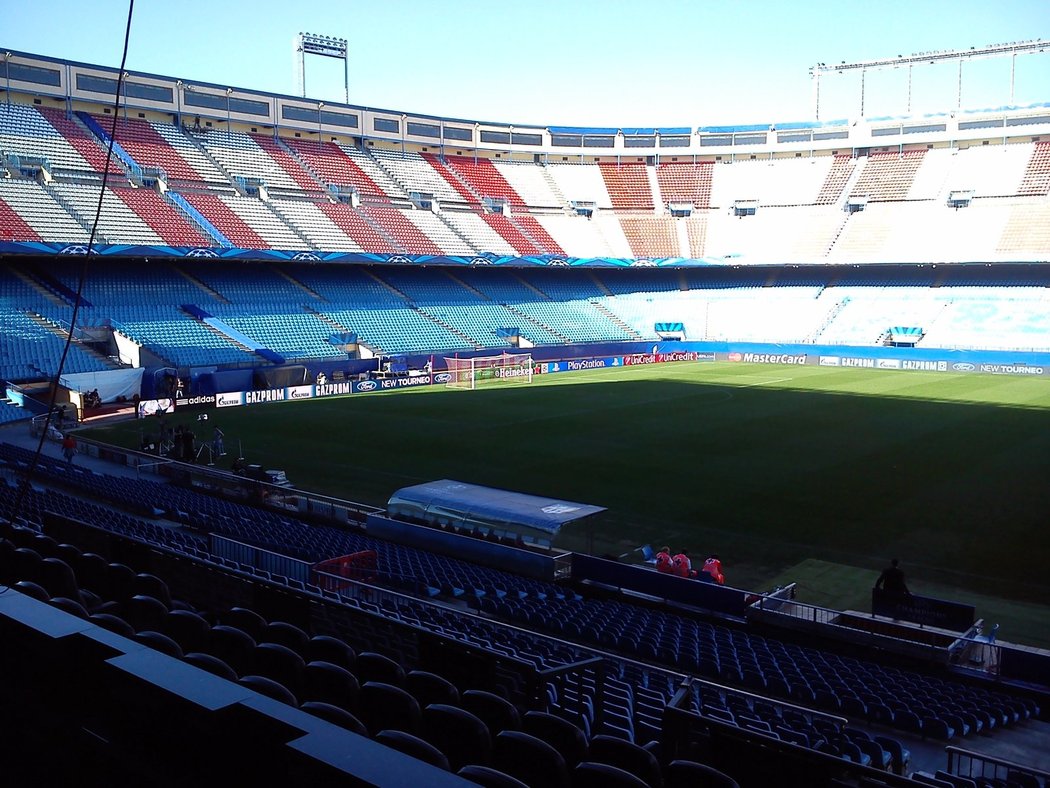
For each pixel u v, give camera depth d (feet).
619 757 17.94
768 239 298.15
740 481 114.32
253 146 266.77
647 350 275.39
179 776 11.37
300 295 244.42
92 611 26.08
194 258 213.87
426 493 91.97
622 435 146.20
